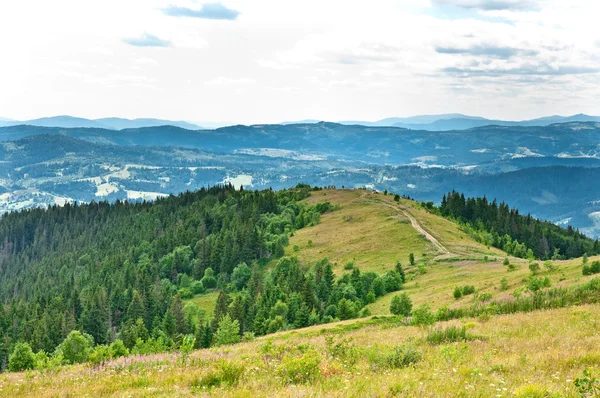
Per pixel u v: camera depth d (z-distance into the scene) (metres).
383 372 18.09
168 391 16.69
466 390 14.38
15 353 62.47
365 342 32.78
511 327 31.78
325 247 187.50
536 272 80.44
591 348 21.67
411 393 14.00
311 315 103.25
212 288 185.12
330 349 24.59
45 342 118.38
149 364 24.73
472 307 49.62
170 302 160.25
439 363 19.17
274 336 68.12
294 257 170.12
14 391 19.23
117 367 24.00
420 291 103.69
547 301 45.34
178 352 30.70
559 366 17.95
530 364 18.50
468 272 109.00
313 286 132.62
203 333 104.94
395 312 74.38
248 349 34.53
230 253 195.12
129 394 16.48
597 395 12.93
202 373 19.58
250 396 14.59
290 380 17.00
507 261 109.50
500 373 17.17
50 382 21.19
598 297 44.44
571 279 65.44
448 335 27.95
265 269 184.88
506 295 63.66
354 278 126.88
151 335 125.06
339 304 102.06
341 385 15.51
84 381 20.62
